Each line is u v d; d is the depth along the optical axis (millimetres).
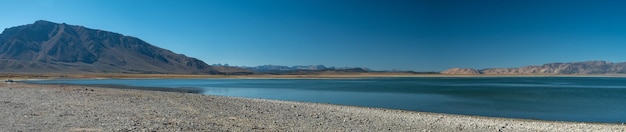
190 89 84625
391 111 36062
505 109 42938
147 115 23031
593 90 86062
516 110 41938
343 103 49750
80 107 25984
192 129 17797
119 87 87062
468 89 87188
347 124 24281
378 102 51594
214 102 36562
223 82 142125
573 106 46688
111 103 30297
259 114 27609
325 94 68688
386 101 53312
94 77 193625
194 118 22766
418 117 30656
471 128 24969
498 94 68812
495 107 45156
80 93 41438
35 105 25938
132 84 111000
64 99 32469
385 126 24125
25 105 25641
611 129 25984
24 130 15812
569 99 57562
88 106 27016
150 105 30094
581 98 59844
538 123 28797
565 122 30438
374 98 59000
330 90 82438
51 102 28922
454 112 39750
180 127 18188
